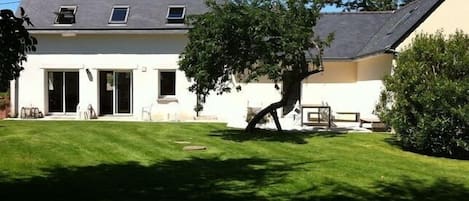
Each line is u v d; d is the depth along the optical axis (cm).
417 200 880
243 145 1432
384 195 904
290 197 853
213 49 1460
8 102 2500
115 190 861
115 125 1916
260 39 1474
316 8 1572
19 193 821
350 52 2272
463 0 1870
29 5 2584
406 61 1455
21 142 1320
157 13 2528
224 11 1484
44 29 2448
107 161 1142
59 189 859
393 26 2167
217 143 1460
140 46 2484
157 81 2484
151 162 1145
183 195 838
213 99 2430
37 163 1082
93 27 2459
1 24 464
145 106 2489
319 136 1678
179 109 2469
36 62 2494
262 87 2350
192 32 1516
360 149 1436
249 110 2111
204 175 1009
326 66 2311
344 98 2308
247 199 825
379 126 1877
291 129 1880
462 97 1358
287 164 1155
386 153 1398
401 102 1429
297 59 1560
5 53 474
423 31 1839
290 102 2344
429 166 1230
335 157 1273
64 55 2492
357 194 899
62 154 1194
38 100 2498
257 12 1464
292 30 1492
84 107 2495
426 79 1395
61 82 2530
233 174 1025
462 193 949
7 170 1004
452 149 1416
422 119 1387
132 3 2586
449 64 1387
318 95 2317
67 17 2512
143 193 845
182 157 1220
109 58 2486
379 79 1958
